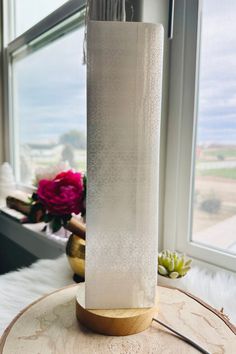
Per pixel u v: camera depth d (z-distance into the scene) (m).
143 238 0.42
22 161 1.60
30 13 1.40
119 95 0.39
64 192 0.73
